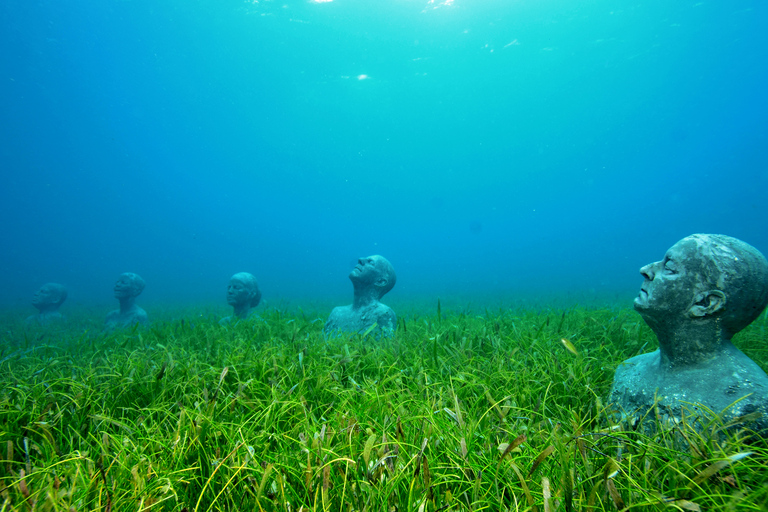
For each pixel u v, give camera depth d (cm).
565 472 46
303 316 221
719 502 46
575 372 95
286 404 74
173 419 76
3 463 63
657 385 74
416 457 50
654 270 75
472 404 79
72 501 50
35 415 77
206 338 164
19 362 142
